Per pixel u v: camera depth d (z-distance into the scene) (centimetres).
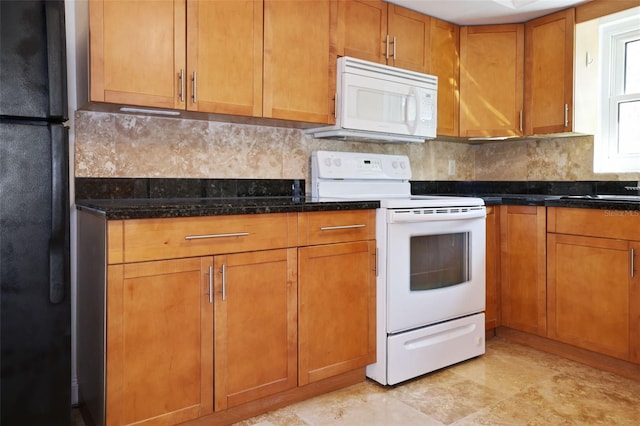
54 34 153
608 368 236
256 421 185
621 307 226
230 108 205
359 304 213
